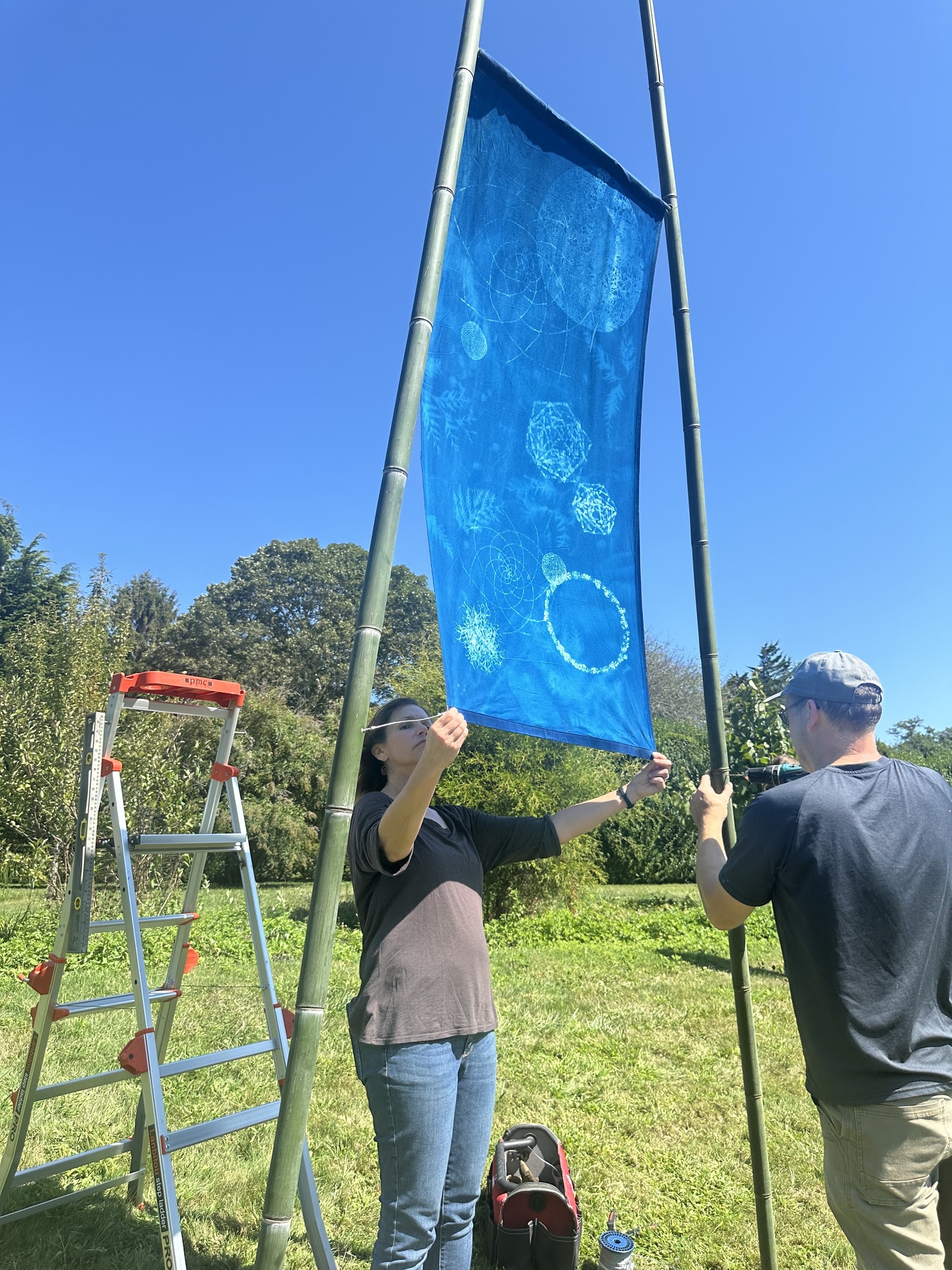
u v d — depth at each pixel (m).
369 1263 2.97
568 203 2.53
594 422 2.58
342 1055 5.18
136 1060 2.51
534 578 2.27
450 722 1.79
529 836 2.56
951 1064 1.79
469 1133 2.24
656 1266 3.03
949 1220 1.82
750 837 1.95
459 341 2.10
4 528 36.34
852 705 2.06
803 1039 1.89
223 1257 2.94
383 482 1.72
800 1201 3.51
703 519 2.71
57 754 9.84
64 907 2.85
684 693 32.75
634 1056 5.39
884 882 1.80
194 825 10.40
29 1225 3.05
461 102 1.98
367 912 2.25
